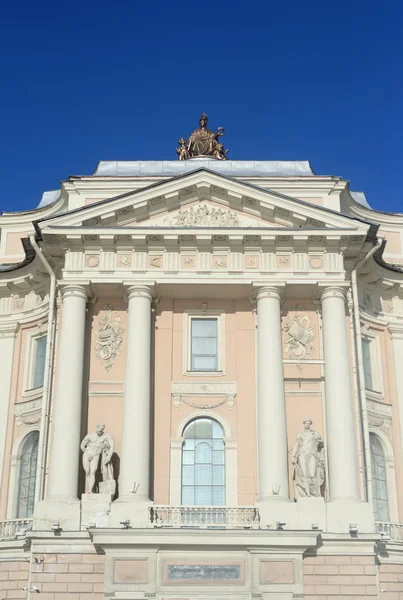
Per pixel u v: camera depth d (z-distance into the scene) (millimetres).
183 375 30234
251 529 25859
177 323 30938
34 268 33062
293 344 30391
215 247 30094
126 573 25719
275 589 25672
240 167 36094
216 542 25750
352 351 30094
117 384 29844
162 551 25922
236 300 31125
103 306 30781
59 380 28484
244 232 29719
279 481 27391
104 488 27453
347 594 26031
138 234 29641
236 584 25719
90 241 29859
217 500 28984
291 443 29203
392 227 36500
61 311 29953
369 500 27562
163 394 29906
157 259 30062
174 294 30656
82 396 29297
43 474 28359
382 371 32906
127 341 29266
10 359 33531
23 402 32500
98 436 28281
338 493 27312
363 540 26500
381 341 33500
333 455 27828
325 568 26266
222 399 30000
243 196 30250
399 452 32031
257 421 28922
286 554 26016
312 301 30953
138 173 35688
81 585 25984
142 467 27469
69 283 29547
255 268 29984
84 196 33156
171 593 25562
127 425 27922
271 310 29594
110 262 29891
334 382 28625
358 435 28875
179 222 30422
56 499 26859
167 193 30172
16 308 34312
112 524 26469
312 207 29891
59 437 27734
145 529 25688
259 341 29359
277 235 29734
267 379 28688
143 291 29625
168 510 27203
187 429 29844
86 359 30031
